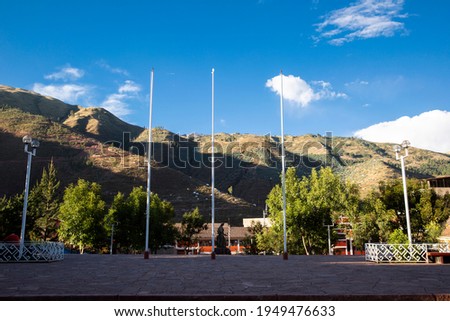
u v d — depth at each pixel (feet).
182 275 44.45
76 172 424.87
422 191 150.20
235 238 297.94
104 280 39.55
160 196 405.59
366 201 190.39
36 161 435.53
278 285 35.53
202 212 382.83
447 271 48.88
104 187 387.14
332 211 206.49
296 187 187.93
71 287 34.42
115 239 200.64
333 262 68.80
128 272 48.24
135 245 194.29
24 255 68.49
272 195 187.83
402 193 149.59
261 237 198.80
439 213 144.05
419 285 34.86
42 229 208.54
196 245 276.41
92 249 217.77
